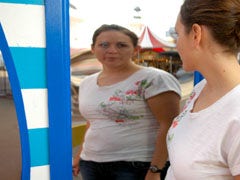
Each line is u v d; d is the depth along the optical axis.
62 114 1.09
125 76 1.54
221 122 0.76
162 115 1.48
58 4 1.05
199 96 0.90
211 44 0.79
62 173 1.11
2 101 1.00
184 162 0.81
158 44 3.63
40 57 1.04
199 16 0.78
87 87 1.63
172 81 1.53
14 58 1.01
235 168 0.73
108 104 1.50
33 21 1.02
